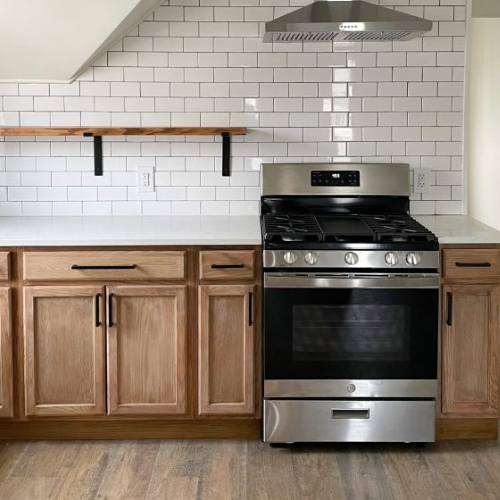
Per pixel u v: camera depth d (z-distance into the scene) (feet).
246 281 12.35
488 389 12.60
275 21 12.44
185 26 14.14
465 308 12.44
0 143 14.30
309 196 14.12
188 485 11.25
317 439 12.42
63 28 12.88
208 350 12.45
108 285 12.29
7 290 12.25
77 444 12.67
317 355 12.28
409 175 14.16
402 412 12.41
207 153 14.42
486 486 11.24
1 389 12.47
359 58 14.28
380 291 12.14
